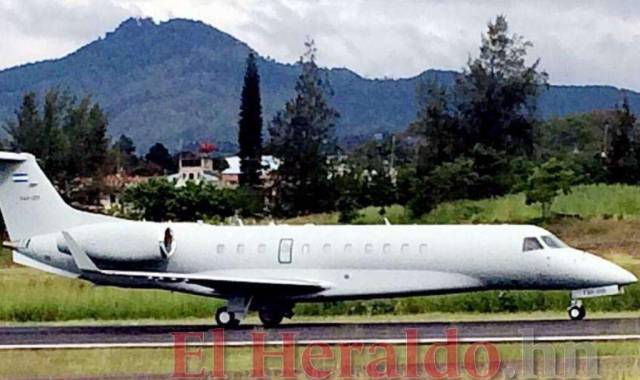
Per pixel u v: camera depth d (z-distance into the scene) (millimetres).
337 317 56812
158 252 53469
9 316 57875
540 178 109000
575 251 51188
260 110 147250
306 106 142250
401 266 51562
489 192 117188
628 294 57219
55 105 145250
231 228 53969
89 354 40969
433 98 136875
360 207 123688
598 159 127125
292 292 52281
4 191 56344
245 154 146625
